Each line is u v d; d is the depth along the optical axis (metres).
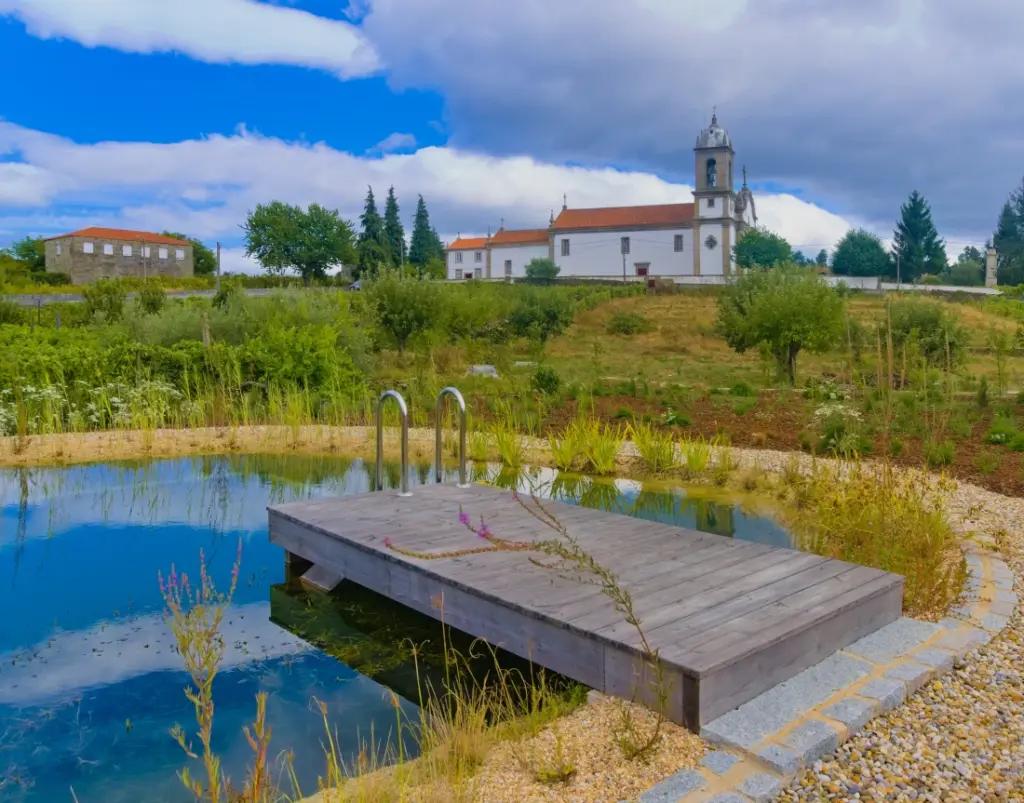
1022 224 80.88
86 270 68.62
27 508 6.61
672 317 36.31
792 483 6.87
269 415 11.11
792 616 3.25
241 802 2.46
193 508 6.63
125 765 2.86
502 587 3.64
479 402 11.41
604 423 10.06
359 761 2.80
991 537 5.20
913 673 3.16
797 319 14.37
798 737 2.66
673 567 3.95
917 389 10.79
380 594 4.57
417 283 18.59
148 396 10.68
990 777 2.50
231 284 20.69
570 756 2.64
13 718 3.19
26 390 10.15
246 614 4.38
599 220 68.38
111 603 4.47
